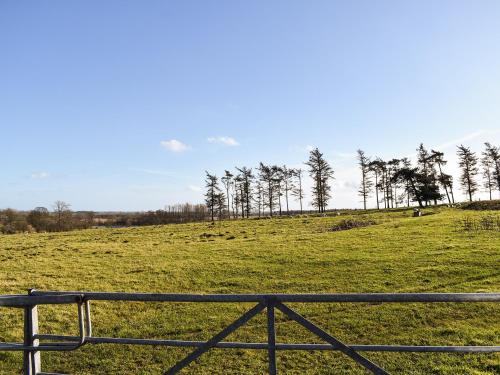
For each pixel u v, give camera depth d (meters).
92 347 12.52
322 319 14.20
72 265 28.08
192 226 67.94
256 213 132.00
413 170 94.06
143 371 10.70
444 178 98.56
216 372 10.38
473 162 100.50
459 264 21.19
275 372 5.01
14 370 11.02
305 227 51.56
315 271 22.84
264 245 33.16
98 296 5.29
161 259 29.45
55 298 5.23
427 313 13.73
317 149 109.69
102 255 32.38
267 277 22.33
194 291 20.58
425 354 10.30
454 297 4.55
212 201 112.50
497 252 22.88
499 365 9.06
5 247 42.06
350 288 18.91
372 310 14.62
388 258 24.33
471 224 35.25
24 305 5.33
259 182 120.69
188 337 13.36
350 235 36.09
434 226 37.25
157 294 5.12
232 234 45.97
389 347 4.87
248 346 5.09
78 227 92.62
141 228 70.50
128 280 23.12
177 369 5.23
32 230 83.81
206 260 28.03
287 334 13.02
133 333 14.12
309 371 9.99
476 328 12.00
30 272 25.94
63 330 14.79
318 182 109.94
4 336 14.05
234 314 15.48
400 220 47.44
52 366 11.27
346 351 4.89
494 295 4.50
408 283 18.83
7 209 91.00
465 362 9.50
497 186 98.81
